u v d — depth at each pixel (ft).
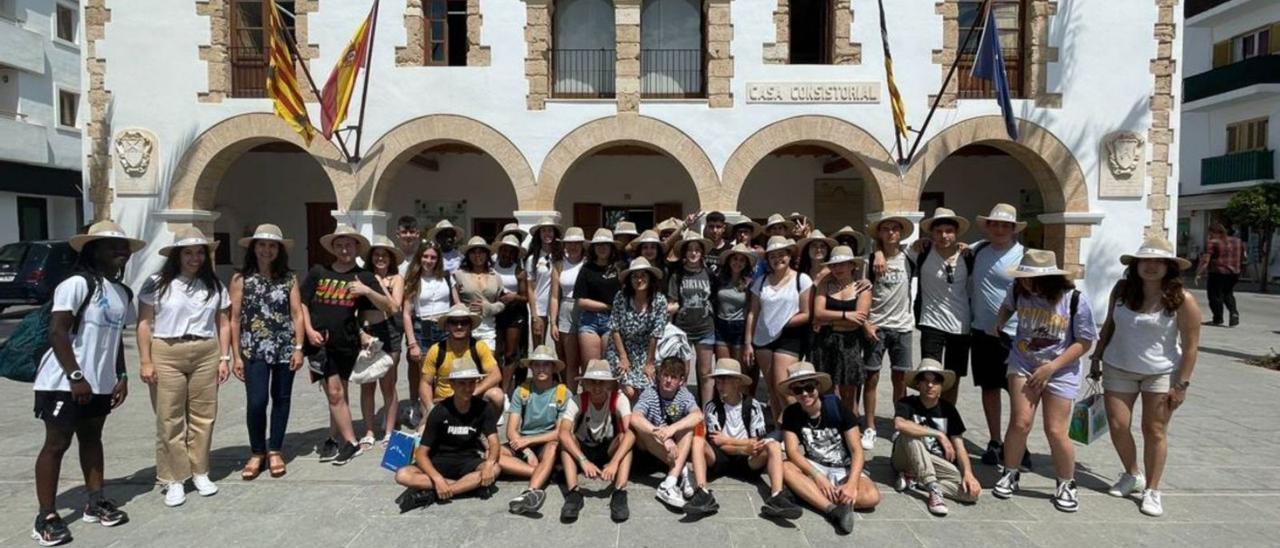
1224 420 23.41
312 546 13.92
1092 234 40.27
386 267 20.90
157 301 15.94
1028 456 18.70
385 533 14.49
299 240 54.75
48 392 13.89
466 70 39.81
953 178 54.49
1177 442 20.97
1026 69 40.68
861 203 53.83
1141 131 40.16
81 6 39.91
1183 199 87.92
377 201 40.29
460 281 22.06
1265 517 15.56
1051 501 16.38
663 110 39.96
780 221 22.90
